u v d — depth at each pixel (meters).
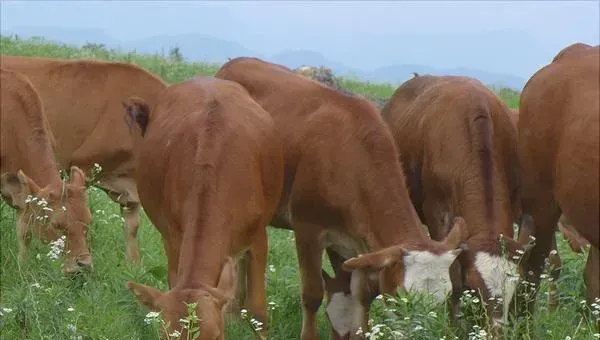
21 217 9.18
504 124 8.71
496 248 7.40
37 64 11.26
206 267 6.53
